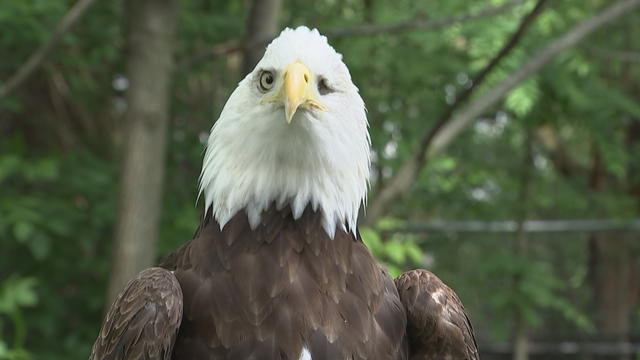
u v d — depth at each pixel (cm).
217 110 1525
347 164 525
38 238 1191
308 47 505
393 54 1440
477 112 1134
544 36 1405
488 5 1398
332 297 506
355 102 529
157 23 1060
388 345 518
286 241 515
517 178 1816
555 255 1978
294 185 518
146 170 1059
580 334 2000
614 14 1172
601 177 2144
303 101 488
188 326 504
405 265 1559
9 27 1241
